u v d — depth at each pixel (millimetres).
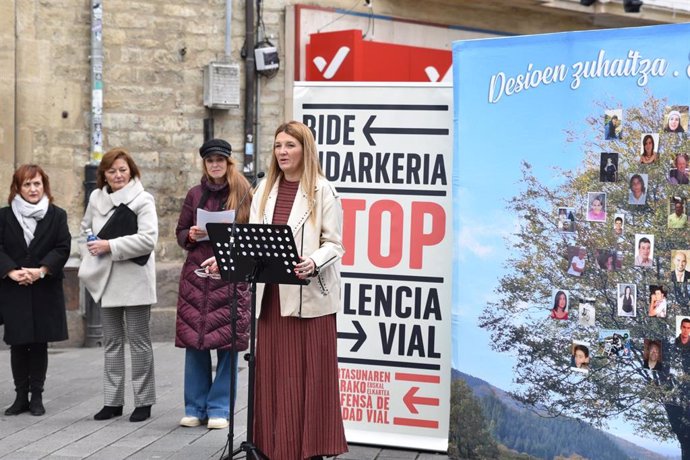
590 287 6352
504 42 6645
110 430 8055
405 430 7355
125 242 8203
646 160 6148
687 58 6012
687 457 6023
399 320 7340
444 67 15789
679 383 6043
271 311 6414
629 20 17797
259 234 5898
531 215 6578
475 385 6848
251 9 13602
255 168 13750
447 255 7230
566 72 6418
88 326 12211
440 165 7230
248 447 6227
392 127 7309
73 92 12531
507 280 6680
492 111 6703
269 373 6426
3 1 12062
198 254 8000
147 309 8406
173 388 9789
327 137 7426
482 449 6840
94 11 12445
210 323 7926
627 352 6227
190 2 13203
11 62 12117
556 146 6465
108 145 12859
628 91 6203
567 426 6461
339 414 6418
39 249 8562
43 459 7172
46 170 12406
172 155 13172
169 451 7406
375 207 7363
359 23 14742
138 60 12969
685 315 6016
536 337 6578
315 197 6363
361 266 7402
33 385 8617
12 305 8484
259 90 13797
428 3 15625
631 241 6203
